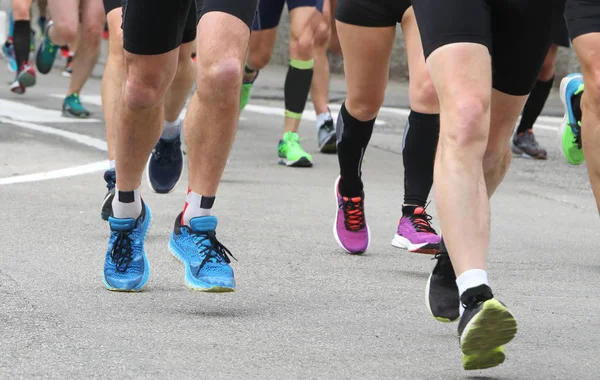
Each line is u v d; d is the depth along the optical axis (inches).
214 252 423.8
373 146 1085.1
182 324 408.5
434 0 349.7
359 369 357.7
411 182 536.7
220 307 439.8
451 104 342.0
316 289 483.5
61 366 347.9
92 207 669.9
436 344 394.9
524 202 800.3
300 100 914.7
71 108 1168.2
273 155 983.6
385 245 605.3
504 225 693.9
